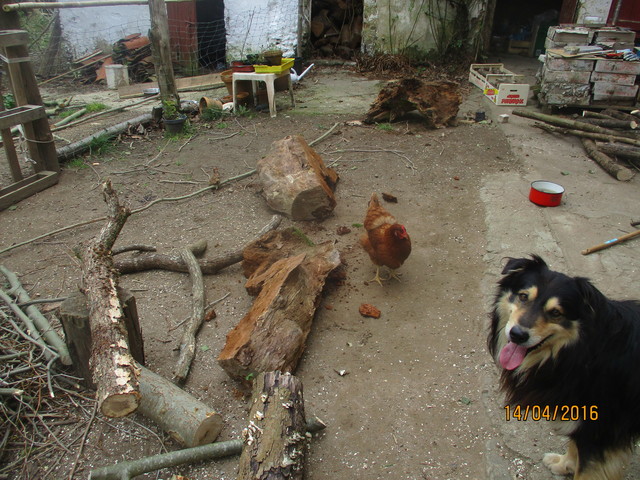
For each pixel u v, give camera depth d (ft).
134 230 18.43
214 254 16.83
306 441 9.93
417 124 28.37
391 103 27.91
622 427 7.89
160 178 22.70
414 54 41.39
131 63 41.22
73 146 24.49
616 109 27.07
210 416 9.93
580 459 8.27
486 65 38.27
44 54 42.37
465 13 39.70
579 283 7.53
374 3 40.37
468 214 18.88
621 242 16.49
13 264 16.46
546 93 27.89
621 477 8.29
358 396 11.34
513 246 16.62
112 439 10.32
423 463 9.73
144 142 27.02
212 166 23.79
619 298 13.80
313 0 44.70
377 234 14.15
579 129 25.34
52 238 18.01
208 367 12.22
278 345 11.34
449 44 40.78
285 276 12.32
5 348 12.17
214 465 9.76
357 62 41.52
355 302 14.51
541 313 7.63
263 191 19.34
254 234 18.02
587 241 16.76
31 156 21.98
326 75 40.60
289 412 9.50
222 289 15.17
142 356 11.84
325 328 13.50
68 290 15.06
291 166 18.86
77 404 11.05
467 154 24.23
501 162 23.31
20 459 9.84
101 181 22.43
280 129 28.19
